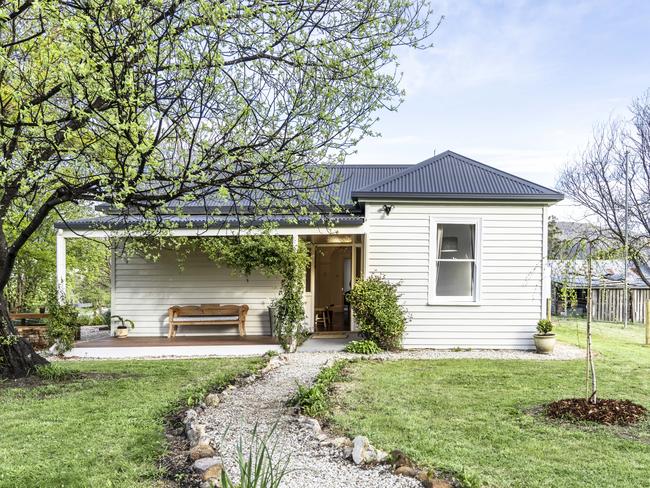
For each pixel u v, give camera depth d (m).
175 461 3.64
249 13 4.43
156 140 4.70
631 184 19.11
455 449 3.96
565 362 8.68
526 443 4.14
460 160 11.98
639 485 3.28
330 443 3.99
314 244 12.48
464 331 10.49
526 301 10.46
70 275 17.59
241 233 9.86
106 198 5.15
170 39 4.49
